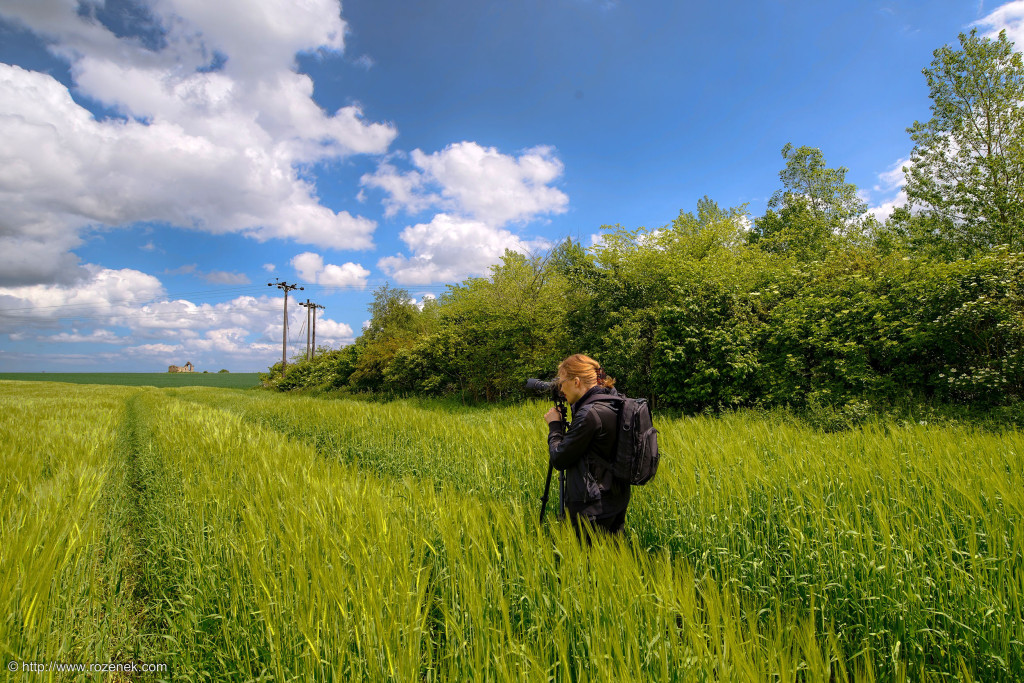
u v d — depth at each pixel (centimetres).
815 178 2698
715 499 381
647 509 400
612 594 230
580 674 200
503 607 241
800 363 1091
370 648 210
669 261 1426
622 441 288
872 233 1988
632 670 203
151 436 995
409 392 2467
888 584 266
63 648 242
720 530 346
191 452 682
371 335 3719
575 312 1742
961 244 1588
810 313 1127
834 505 356
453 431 799
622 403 294
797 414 1025
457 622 247
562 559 272
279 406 1575
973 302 864
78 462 612
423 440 746
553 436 329
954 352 918
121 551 392
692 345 1254
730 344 1180
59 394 3053
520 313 1783
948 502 353
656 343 1311
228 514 398
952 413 855
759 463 456
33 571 267
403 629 226
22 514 366
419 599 243
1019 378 841
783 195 2709
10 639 229
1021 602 244
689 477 430
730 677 183
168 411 1556
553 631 224
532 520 372
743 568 308
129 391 3859
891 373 978
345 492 422
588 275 1708
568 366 315
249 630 252
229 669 240
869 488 387
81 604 284
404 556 288
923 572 275
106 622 281
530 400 1588
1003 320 852
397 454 711
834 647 218
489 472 550
